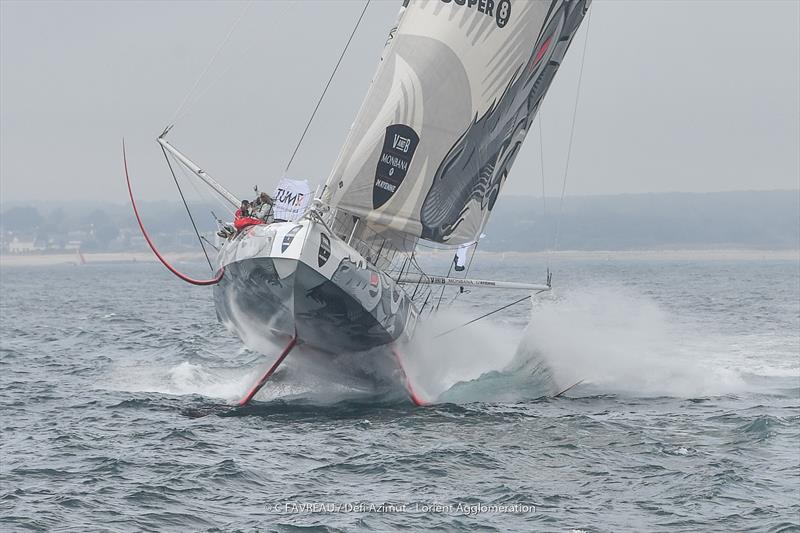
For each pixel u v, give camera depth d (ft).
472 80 252.83
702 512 167.43
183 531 156.66
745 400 264.72
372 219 247.70
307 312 237.86
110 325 554.46
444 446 207.51
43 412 249.55
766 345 387.34
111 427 228.22
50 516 162.30
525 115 270.67
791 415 241.96
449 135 252.01
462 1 249.55
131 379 308.81
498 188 272.51
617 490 179.52
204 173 267.59
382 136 245.86
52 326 553.64
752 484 183.11
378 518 163.02
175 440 213.66
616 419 236.63
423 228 253.85
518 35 257.55
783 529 158.92
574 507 169.89
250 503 170.60
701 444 212.43
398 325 253.24
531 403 256.93
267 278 232.94
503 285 282.15
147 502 170.30
